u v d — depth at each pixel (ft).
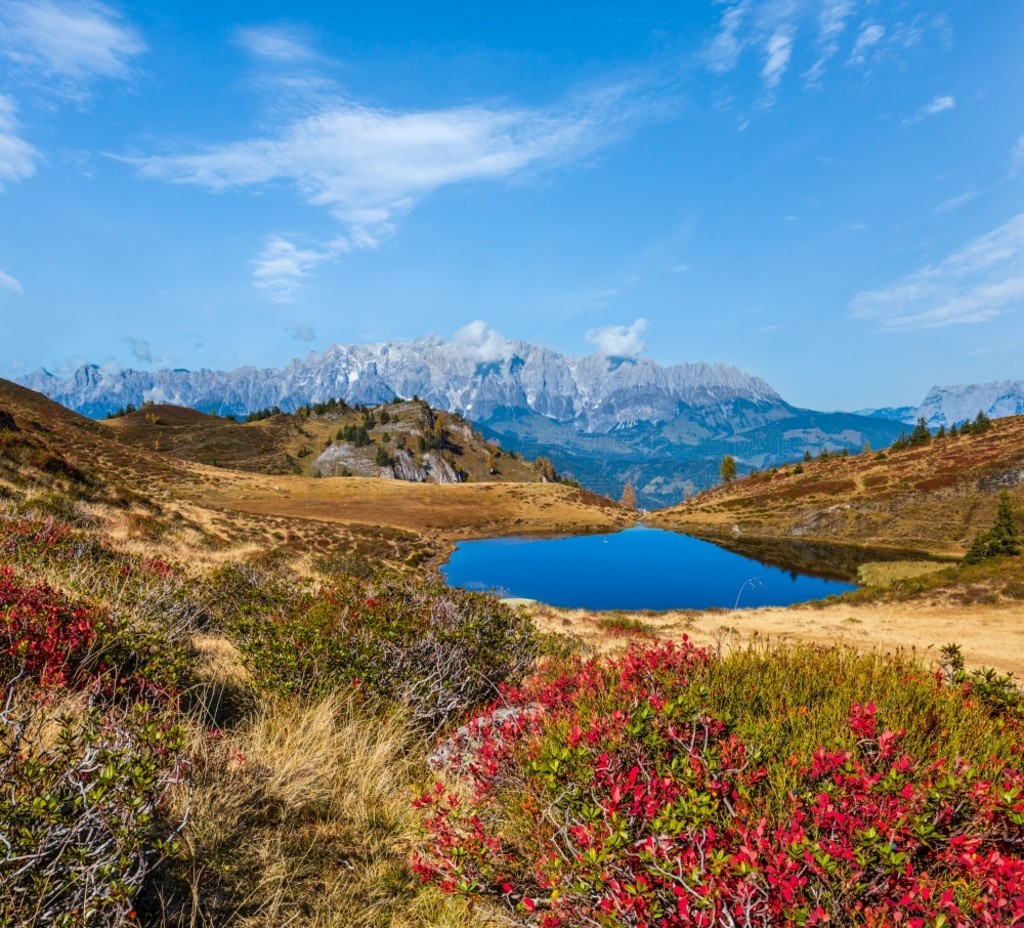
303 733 15.23
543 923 7.82
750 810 8.14
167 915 8.51
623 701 12.03
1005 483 298.56
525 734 12.57
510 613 23.20
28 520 35.94
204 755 12.50
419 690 18.35
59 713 11.05
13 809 7.22
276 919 9.07
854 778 7.84
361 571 76.38
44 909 7.07
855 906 6.65
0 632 13.94
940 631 70.74
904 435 445.78
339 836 11.69
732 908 6.88
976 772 7.98
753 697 12.26
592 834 7.91
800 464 482.28
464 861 9.37
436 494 401.90
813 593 182.09
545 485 471.62
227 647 23.85
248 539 129.70
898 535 289.12
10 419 85.46
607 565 236.84
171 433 598.75
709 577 210.79
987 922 6.10
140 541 56.59
